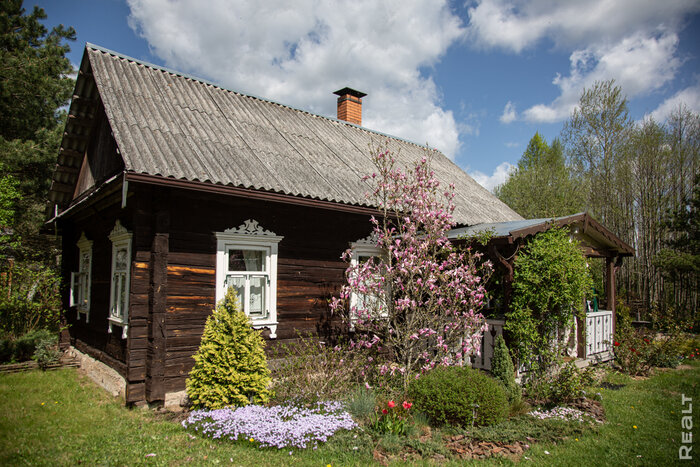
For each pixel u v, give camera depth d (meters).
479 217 10.67
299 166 8.45
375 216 8.30
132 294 5.99
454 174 14.33
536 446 5.02
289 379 6.32
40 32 15.48
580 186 23.31
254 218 7.24
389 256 7.07
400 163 11.97
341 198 7.66
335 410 5.69
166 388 6.13
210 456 4.45
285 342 7.39
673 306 18.94
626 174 23.06
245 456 4.50
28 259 12.30
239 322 5.97
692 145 21.50
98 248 8.80
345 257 8.23
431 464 4.44
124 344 6.78
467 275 6.86
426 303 6.89
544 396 6.73
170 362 6.19
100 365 7.78
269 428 4.96
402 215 7.73
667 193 22.14
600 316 9.89
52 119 16.12
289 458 4.49
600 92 23.70
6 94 13.35
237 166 7.14
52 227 11.58
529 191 23.19
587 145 24.28
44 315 11.19
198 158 6.85
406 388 6.25
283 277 7.50
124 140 6.38
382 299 7.05
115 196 7.21
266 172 7.45
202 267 6.61
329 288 8.16
